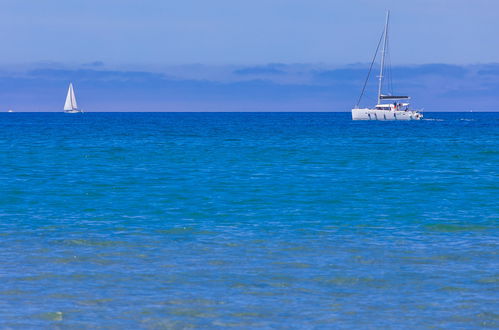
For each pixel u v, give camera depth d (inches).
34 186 4842.5
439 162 7219.5
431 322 1766.7
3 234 2901.1
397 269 2299.5
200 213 3580.2
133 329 1707.7
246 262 2389.3
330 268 2309.3
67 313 1817.2
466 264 2374.5
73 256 2469.2
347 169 6373.0
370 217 3454.7
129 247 2635.3
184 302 1919.3
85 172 5984.3
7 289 2026.3
